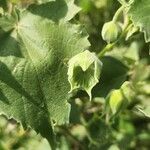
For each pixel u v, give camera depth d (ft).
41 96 0.35
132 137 0.52
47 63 0.35
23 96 0.35
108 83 0.43
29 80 0.35
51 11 0.36
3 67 0.35
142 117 0.55
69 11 0.35
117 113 0.41
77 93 0.40
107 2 0.47
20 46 0.36
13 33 0.36
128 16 0.36
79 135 0.52
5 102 0.35
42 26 0.36
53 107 0.35
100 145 0.48
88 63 0.33
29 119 0.35
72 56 0.35
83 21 0.47
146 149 0.57
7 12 0.38
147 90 0.48
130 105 0.42
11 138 0.52
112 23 0.38
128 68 0.46
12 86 0.35
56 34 0.35
